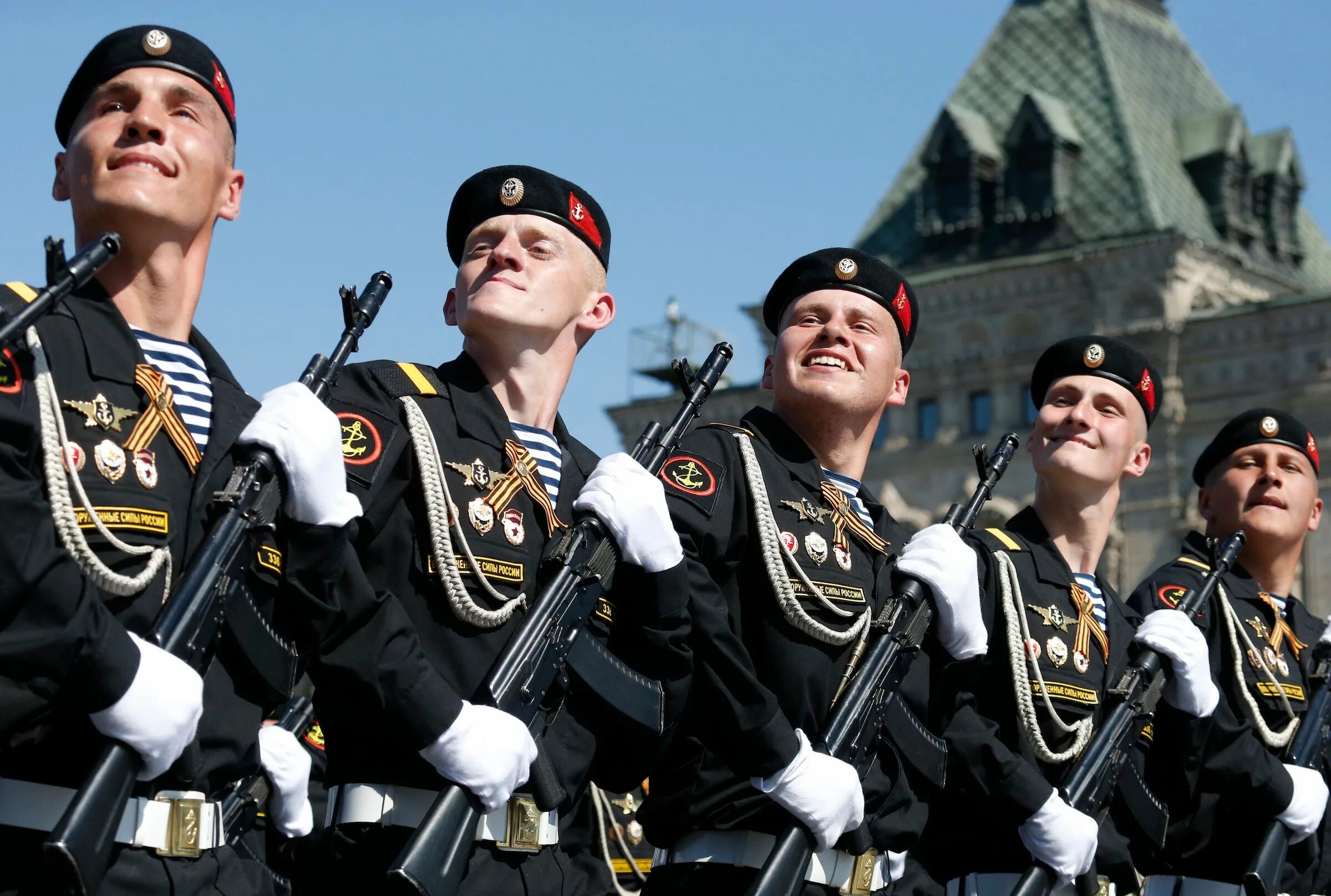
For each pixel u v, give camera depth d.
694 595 7.12
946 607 7.76
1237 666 10.51
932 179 39.84
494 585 6.77
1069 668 9.06
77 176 5.98
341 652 6.10
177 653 5.40
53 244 5.22
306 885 6.51
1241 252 39.28
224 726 5.73
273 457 5.82
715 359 7.32
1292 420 11.50
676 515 7.34
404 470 6.71
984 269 38.12
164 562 5.68
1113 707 9.02
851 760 7.30
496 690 6.34
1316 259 42.47
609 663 6.74
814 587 7.52
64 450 5.50
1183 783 9.69
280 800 6.99
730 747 7.05
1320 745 10.56
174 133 6.00
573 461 7.37
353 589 6.12
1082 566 9.81
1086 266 37.16
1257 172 40.47
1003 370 37.84
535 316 7.20
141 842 5.45
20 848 5.29
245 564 5.70
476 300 7.19
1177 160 39.88
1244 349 35.88
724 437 7.75
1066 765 8.99
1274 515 11.35
